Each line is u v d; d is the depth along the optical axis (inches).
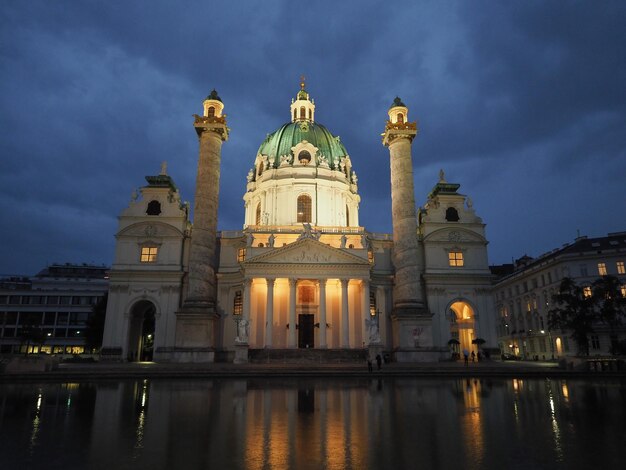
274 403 745.6
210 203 2176.4
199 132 2272.4
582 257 2694.4
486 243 2391.7
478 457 388.5
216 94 2346.2
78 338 3688.5
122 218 2321.6
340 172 2805.1
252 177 2898.6
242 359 1868.8
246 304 2105.1
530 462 371.6
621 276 2593.5
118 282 2239.2
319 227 2474.2
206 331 2018.9
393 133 2240.4
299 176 2677.2
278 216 2650.1
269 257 2151.8
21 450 417.7
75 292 3777.1
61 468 357.7
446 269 2357.3
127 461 378.6
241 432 498.6
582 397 820.6
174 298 2230.6
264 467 360.8
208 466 363.6
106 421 573.0
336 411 651.5
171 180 2452.0
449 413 627.5
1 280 4069.9
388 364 1796.3
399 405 712.4
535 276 3075.8
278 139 2898.6
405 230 2159.2
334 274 2158.0
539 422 554.6
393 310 2172.7
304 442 448.1
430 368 1525.6
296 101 3142.2
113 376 1338.6
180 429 517.3
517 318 3304.6
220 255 2409.0
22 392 950.4
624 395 851.4
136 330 2349.9
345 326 2102.6
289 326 2095.2
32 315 3695.9
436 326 2278.5
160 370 1433.3
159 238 2298.2
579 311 2202.3
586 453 400.8
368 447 426.6
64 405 730.2
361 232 2449.6
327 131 3014.3
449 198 2486.5
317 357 1925.4
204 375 1374.3
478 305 2321.6
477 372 1401.3
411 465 364.5
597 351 2522.1
